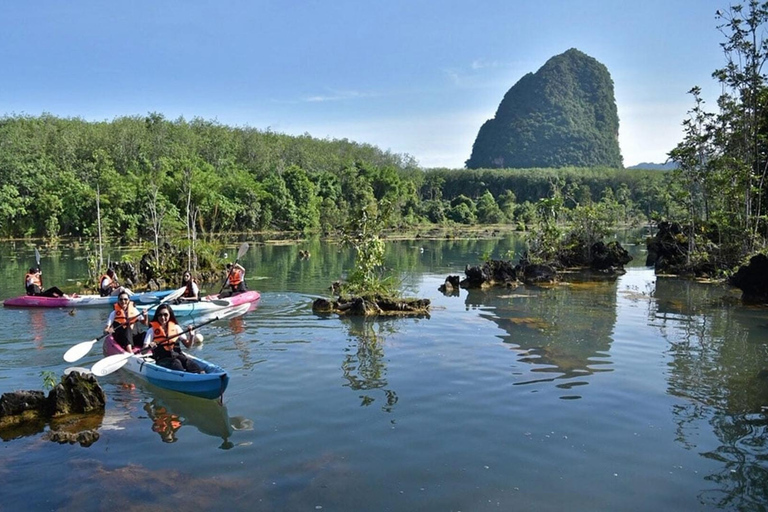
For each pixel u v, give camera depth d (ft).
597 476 21.07
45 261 102.42
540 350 38.47
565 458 22.47
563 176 308.40
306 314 51.03
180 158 192.85
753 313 52.13
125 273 74.59
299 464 21.91
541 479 20.81
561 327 45.80
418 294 64.03
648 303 57.67
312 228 189.47
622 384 31.27
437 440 24.06
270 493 19.77
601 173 319.68
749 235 74.18
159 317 33.01
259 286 69.05
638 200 290.56
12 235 155.94
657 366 34.73
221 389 28.37
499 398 29.04
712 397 29.32
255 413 27.20
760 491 20.08
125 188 159.02
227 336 42.55
